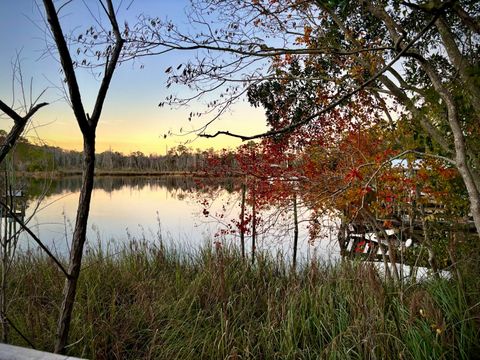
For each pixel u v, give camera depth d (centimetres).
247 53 391
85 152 261
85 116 253
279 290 577
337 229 779
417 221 645
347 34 488
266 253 717
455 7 277
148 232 1348
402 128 565
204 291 573
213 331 470
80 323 468
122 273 647
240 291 591
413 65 545
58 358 156
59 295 542
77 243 264
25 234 978
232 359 413
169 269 710
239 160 805
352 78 597
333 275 585
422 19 479
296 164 745
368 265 476
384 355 382
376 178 582
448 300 432
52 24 222
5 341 316
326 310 475
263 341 463
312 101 670
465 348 385
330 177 681
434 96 404
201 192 1018
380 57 515
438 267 546
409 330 389
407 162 579
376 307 423
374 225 638
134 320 501
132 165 6069
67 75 234
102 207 2200
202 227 1359
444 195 560
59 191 2819
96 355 430
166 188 3812
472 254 525
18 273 590
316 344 449
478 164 452
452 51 398
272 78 522
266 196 780
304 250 855
